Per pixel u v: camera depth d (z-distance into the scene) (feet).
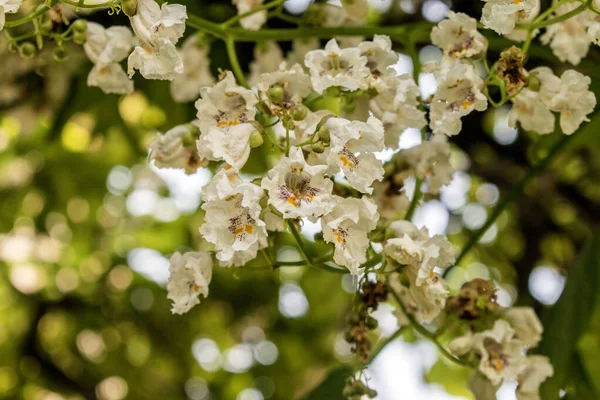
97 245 8.34
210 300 8.68
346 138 3.83
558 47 4.34
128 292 8.48
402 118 4.15
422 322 4.31
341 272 4.12
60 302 8.36
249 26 4.55
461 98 4.08
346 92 4.09
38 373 8.31
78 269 8.34
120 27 4.46
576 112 4.18
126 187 8.13
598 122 5.10
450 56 4.12
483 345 4.23
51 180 7.67
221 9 5.08
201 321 8.94
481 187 6.56
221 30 4.50
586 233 6.06
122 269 8.42
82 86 5.33
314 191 3.79
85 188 7.80
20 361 8.28
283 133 4.10
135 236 8.43
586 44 4.33
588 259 4.45
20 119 5.37
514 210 6.12
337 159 3.83
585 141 5.27
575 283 4.45
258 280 8.59
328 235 3.82
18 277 8.20
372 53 4.11
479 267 6.79
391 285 4.25
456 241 6.59
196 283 4.07
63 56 4.43
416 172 4.33
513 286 6.63
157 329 8.75
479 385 4.22
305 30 4.55
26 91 5.26
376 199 4.34
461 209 6.54
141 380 8.80
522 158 5.74
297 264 4.11
